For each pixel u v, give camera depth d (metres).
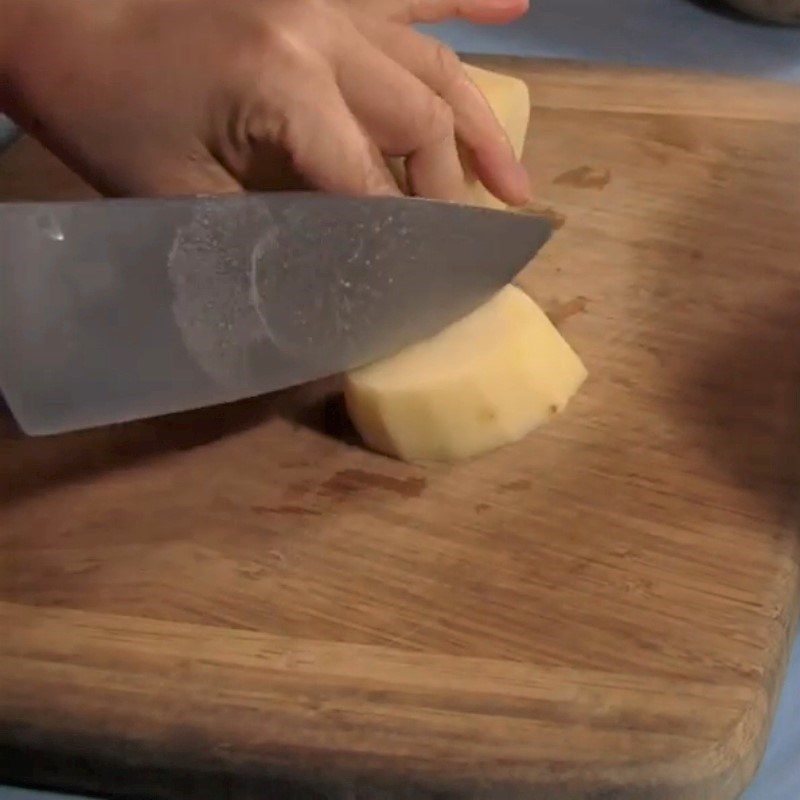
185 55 0.73
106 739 0.63
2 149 1.01
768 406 0.76
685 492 0.72
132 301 0.65
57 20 0.75
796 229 0.88
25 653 0.67
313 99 0.72
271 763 0.61
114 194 0.79
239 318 0.70
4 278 0.60
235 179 0.77
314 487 0.75
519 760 0.60
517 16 0.88
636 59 1.12
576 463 0.75
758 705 0.62
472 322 0.78
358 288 0.73
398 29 0.80
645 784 0.59
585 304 0.84
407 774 0.60
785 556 0.68
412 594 0.68
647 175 0.94
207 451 0.77
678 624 0.65
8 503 0.75
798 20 1.12
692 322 0.82
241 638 0.67
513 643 0.65
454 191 0.81
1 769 0.65
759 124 0.96
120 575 0.71
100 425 0.72
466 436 0.75
